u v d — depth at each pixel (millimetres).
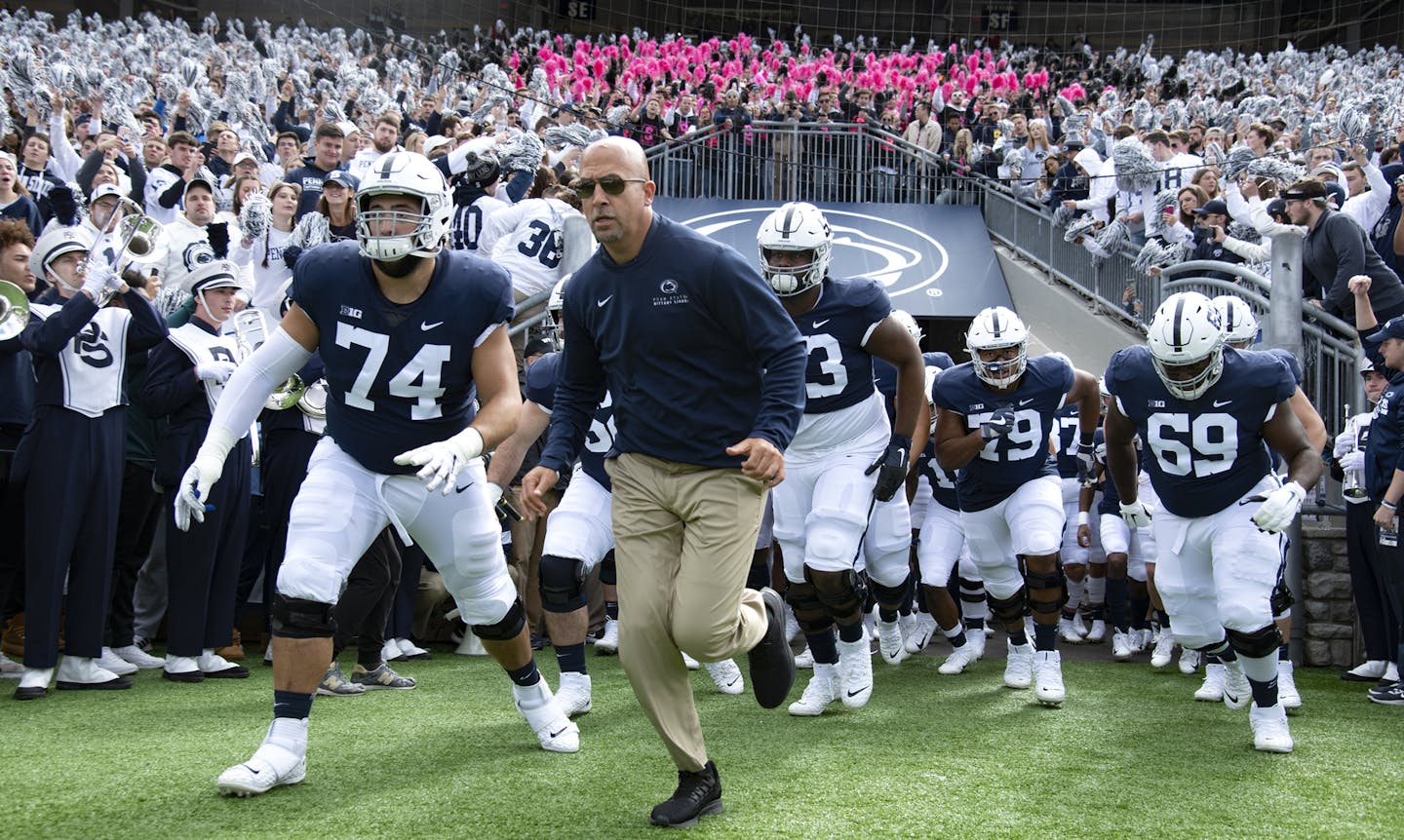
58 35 18844
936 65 24469
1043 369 5516
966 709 5172
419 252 3506
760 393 3400
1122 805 3602
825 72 23031
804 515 4941
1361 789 3865
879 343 4824
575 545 4879
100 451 5039
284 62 17875
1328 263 7223
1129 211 10859
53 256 5324
